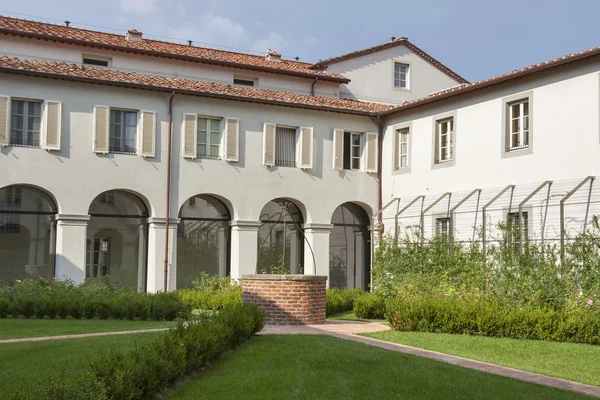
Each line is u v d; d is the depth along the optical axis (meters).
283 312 15.69
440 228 23.80
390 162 26.41
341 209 26.78
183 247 23.77
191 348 9.30
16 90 21.02
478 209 22.17
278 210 25.59
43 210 21.78
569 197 19.25
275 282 15.75
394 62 31.25
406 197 25.42
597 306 14.84
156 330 13.52
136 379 7.45
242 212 24.17
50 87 21.52
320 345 11.73
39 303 16.22
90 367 7.35
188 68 26.75
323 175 25.80
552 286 16.22
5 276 21.09
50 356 9.98
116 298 16.58
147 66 26.05
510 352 12.01
